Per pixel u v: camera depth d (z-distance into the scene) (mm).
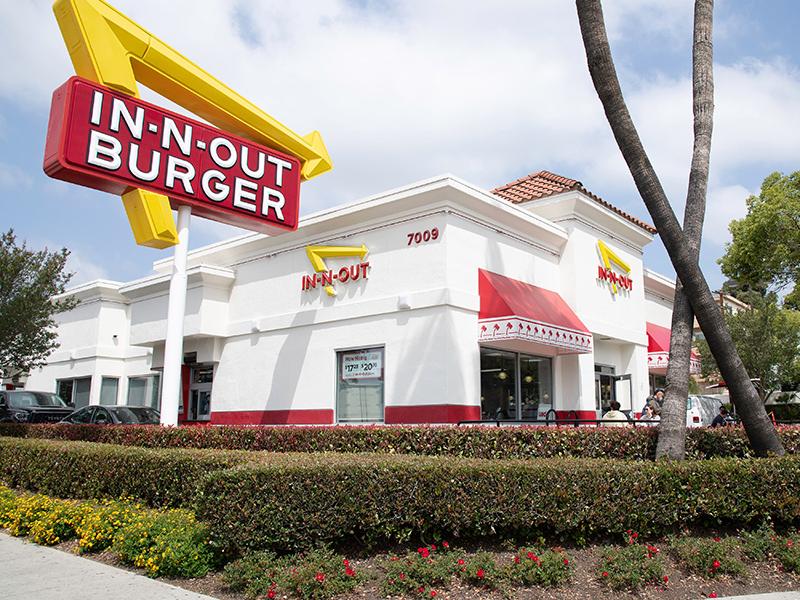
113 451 9414
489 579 5930
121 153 10656
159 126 11258
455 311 14070
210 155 12055
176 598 5719
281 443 11281
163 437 12039
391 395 14531
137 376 23875
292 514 6367
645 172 8781
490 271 15336
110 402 24344
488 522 6699
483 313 14680
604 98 8852
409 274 14789
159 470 8492
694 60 10000
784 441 9219
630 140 8797
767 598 5805
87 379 24688
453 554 6438
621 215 19234
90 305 24984
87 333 24844
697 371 22500
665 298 25281
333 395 15734
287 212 13266
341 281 16109
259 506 6344
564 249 17734
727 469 7383
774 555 6840
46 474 10617
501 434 9773
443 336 13844
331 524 6449
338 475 6547
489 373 15000
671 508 7133
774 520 7691
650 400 15719
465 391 13906
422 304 14281
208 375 19703
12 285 15469
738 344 27469
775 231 22172
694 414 19172
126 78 10711
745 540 7121
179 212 12125
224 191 12203
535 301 15766
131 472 8945
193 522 7090
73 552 7520
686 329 9078
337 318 15953
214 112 12352
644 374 20141
